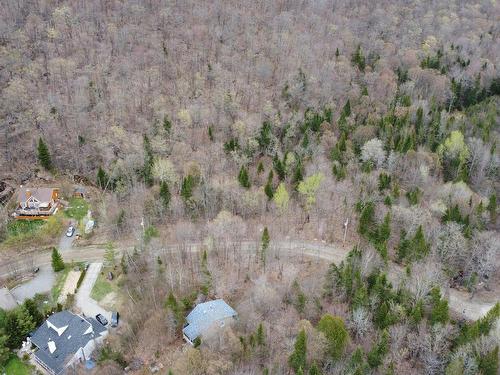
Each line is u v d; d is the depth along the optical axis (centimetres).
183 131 16775
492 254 12412
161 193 14500
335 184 14900
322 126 17525
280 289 11862
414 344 10219
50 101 17550
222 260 13300
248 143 16525
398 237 13525
